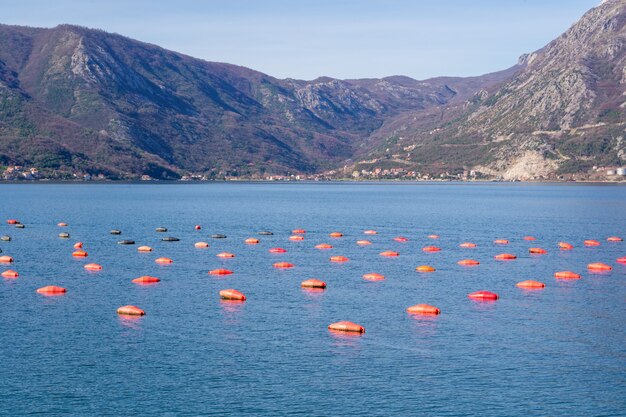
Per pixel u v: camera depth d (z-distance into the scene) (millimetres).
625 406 53969
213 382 58281
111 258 121625
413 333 71438
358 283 97688
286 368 61344
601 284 97750
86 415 52469
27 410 53219
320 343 68062
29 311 80062
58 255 125000
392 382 58375
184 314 78875
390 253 127250
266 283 97562
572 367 61750
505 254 124500
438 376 59625
